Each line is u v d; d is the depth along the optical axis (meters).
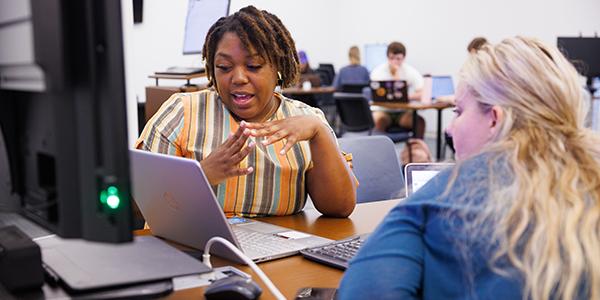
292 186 1.73
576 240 0.76
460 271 0.80
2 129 0.84
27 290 0.94
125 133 0.67
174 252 1.07
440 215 0.83
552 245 0.76
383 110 6.36
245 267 1.23
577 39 6.27
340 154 1.68
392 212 0.89
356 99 5.86
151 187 1.28
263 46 1.64
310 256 1.28
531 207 0.79
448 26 8.72
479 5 8.30
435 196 0.86
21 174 0.82
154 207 1.32
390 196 2.22
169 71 2.80
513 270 0.76
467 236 0.80
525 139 0.84
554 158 0.82
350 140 2.21
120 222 0.69
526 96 0.85
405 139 6.07
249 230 1.50
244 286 1.01
